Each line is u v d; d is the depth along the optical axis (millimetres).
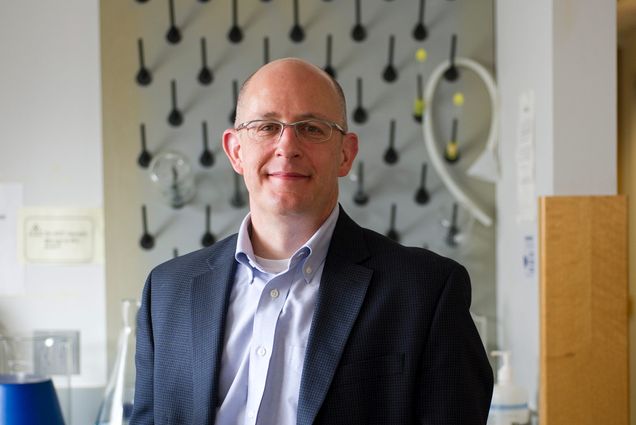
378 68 2652
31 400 2021
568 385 1964
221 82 2639
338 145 1390
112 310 2619
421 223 2656
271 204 1358
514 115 2416
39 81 2619
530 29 2230
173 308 1479
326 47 2648
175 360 1438
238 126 1396
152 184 2627
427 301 1343
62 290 2627
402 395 1305
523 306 2332
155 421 1445
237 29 2625
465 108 2650
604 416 1970
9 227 2627
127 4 2621
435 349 1331
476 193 2648
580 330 1966
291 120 1341
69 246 2625
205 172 2639
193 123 2639
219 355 1377
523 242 2320
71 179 2627
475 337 1388
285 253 1427
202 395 1357
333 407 1292
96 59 2629
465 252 2650
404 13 2650
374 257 1410
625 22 2793
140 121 2627
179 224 2635
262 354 1344
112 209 2623
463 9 2650
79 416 2459
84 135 2629
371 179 2652
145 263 2629
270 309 1374
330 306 1350
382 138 2654
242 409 1351
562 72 2039
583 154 2041
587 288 1968
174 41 2621
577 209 1969
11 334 2623
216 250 1533
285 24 2641
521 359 2361
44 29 2619
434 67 2652
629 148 3113
